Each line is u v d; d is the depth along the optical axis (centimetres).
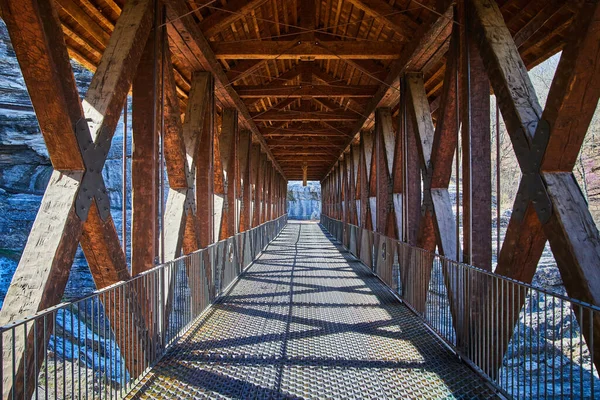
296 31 736
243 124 914
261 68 818
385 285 650
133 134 359
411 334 402
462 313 339
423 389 282
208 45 532
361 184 1003
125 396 268
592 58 225
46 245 228
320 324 435
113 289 256
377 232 754
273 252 1145
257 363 327
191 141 512
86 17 446
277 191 2120
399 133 610
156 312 329
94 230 279
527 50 498
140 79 361
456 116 384
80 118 255
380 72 693
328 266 866
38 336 213
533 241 283
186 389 281
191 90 549
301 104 1166
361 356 343
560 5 393
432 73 641
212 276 528
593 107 237
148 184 356
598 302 217
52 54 234
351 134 1087
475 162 354
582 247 231
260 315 471
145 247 352
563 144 247
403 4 504
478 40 335
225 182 686
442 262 388
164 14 386
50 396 451
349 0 519
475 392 277
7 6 214
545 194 251
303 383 291
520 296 263
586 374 431
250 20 623
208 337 391
